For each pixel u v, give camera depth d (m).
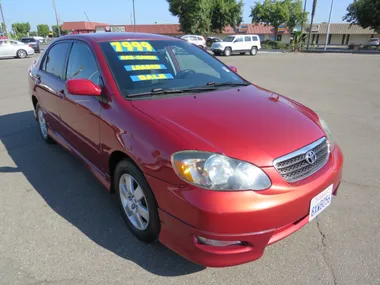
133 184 2.45
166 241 2.12
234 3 42.88
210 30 44.94
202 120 2.22
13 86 10.06
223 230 1.84
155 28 58.56
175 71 3.10
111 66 2.80
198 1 40.91
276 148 2.04
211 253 1.92
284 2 42.78
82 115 2.97
